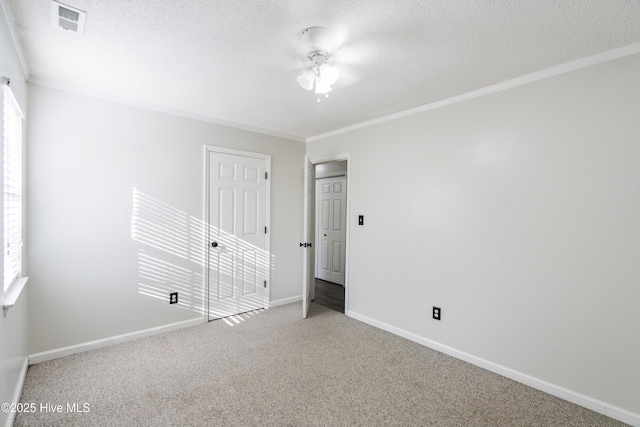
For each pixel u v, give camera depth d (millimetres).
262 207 3857
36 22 1629
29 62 2096
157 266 3031
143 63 2104
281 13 1547
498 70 2168
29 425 1746
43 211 2416
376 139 3357
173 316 3145
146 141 2939
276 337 3014
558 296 2109
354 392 2123
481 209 2502
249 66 2143
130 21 1620
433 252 2826
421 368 2459
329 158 3959
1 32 1444
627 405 1841
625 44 1809
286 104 2910
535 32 1690
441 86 2457
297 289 4266
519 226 2293
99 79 2375
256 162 3791
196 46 1879
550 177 2143
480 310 2502
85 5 1479
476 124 2535
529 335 2240
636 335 1816
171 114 3098
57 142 2473
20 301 2062
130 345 2783
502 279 2379
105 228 2721
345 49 1884
